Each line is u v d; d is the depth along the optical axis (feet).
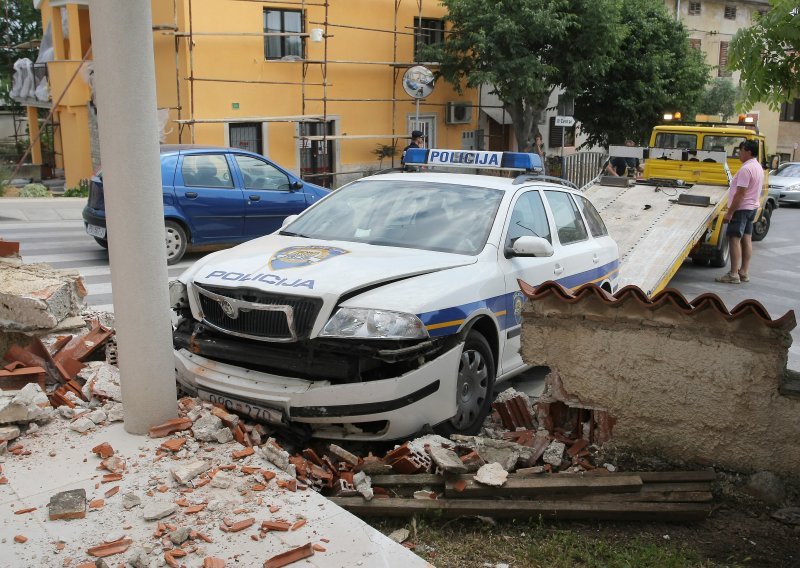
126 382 14.38
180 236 36.37
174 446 13.89
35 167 83.82
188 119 62.59
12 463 13.35
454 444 14.78
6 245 20.52
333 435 14.88
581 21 70.23
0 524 11.48
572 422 16.46
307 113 71.00
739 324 14.42
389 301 14.93
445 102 83.71
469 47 72.54
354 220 19.36
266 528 11.61
